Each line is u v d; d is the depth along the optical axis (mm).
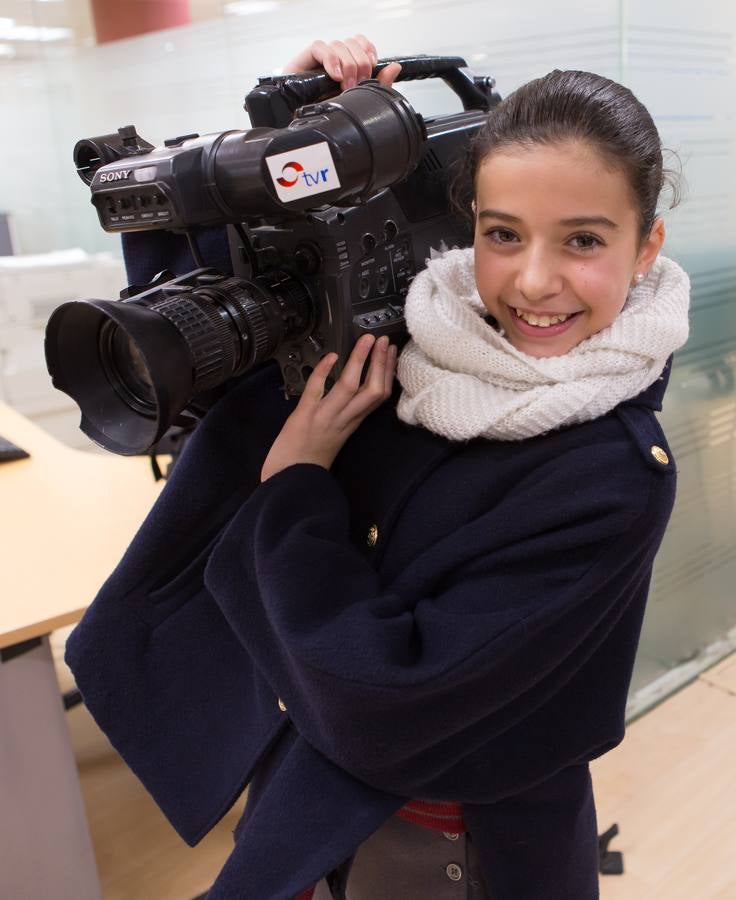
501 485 706
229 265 866
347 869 802
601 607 665
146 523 896
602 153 613
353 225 719
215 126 2178
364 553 784
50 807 1371
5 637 1078
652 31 1384
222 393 904
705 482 1918
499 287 677
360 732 675
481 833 779
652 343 651
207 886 1561
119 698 900
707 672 2057
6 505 1495
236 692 895
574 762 787
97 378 737
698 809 1654
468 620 642
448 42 1528
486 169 654
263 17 1900
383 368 758
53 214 3010
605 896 1475
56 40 2650
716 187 1653
